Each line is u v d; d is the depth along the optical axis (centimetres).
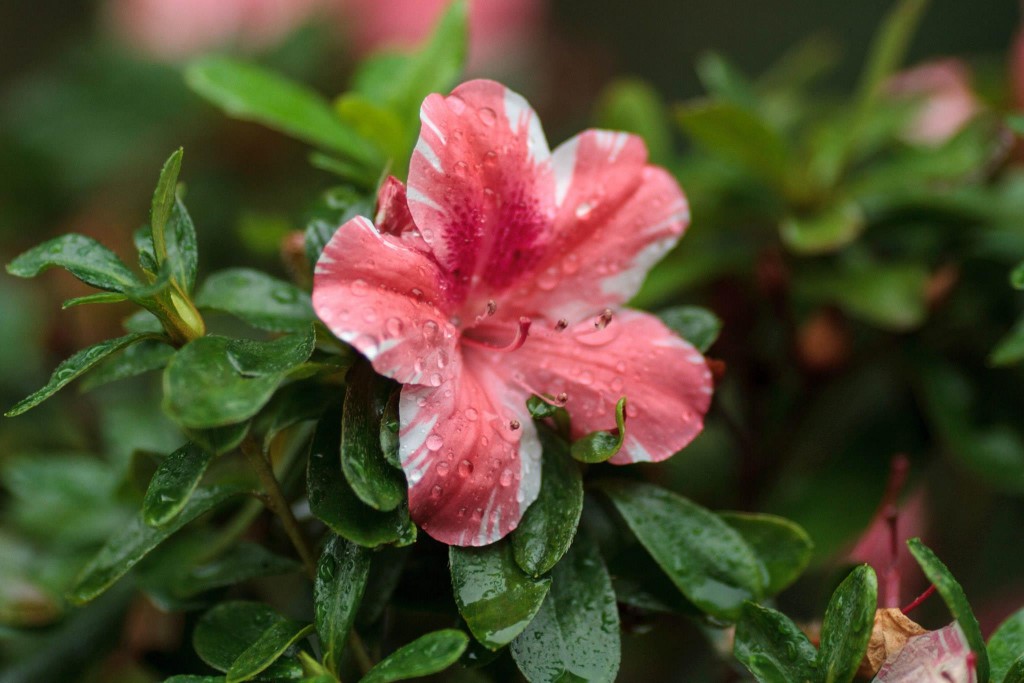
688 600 44
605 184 44
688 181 53
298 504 46
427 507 42
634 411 43
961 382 51
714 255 52
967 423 51
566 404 43
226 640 43
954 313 52
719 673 49
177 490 41
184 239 43
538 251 44
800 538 44
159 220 42
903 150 53
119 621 49
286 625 42
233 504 48
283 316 44
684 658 55
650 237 44
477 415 42
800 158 53
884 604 49
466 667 42
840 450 52
